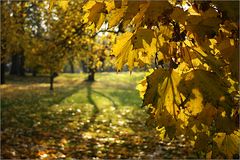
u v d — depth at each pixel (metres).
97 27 1.96
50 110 19.09
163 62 2.07
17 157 8.91
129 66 1.97
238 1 1.72
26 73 54.41
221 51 1.88
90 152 10.02
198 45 1.85
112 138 12.15
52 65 11.85
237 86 1.96
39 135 12.40
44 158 8.85
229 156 2.18
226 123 1.88
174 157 9.24
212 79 1.72
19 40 13.01
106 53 12.83
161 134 2.29
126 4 1.81
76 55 12.62
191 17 1.79
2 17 13.02
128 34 1.93
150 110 2.08
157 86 1.76
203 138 2.13
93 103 23.02
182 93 1.71
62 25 10.87
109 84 40.81
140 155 9.68
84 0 2.02
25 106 20.09
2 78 37.09
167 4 1.76
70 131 13.55
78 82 42.81
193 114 1.86
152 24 1.90
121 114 18.72
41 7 11.89
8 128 13.30
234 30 1.91
